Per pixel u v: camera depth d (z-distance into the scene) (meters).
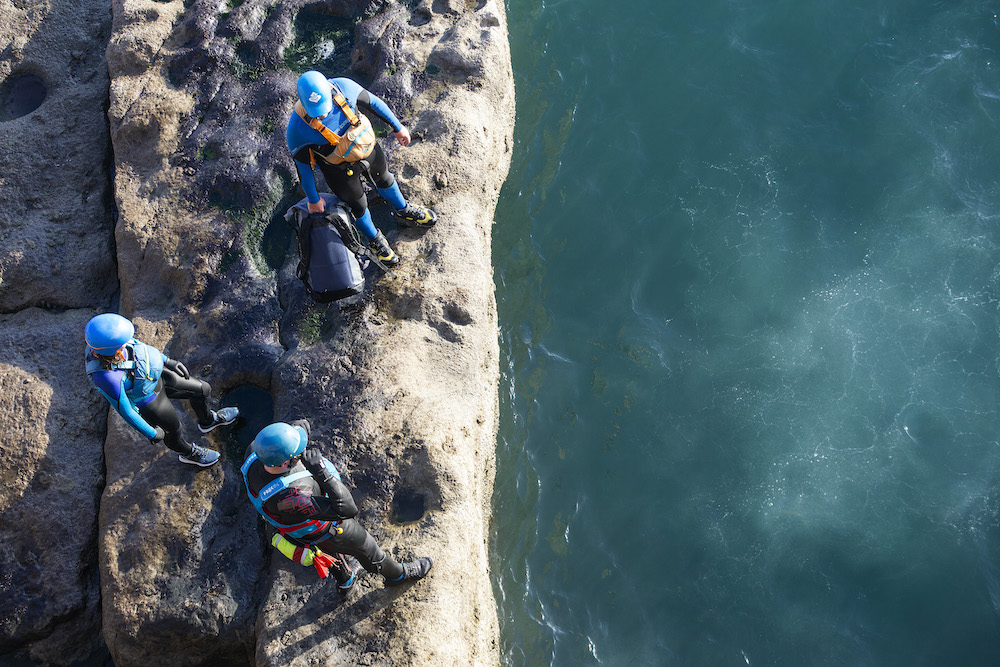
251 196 7.78
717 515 7.84
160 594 6.20
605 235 9.63
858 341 8.54
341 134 5.90
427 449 6.37
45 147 8.64
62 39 9.24
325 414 6.58
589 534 7.98
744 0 10.86
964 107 9.85
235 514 6.50
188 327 7.29
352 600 5.85
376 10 8.93
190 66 8.62
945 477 7.77
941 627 7.13
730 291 9.04
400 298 7.17
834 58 10.37
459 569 6.07
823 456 7.98
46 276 8.06
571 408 8.64
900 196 9.38
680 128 10.17
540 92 10.71
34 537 6.80
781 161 9.77
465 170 7.85
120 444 6.86
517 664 7.47
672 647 7.34
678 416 8.40
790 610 7.34
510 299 9.37
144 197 7.99
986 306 8.61
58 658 6.71
